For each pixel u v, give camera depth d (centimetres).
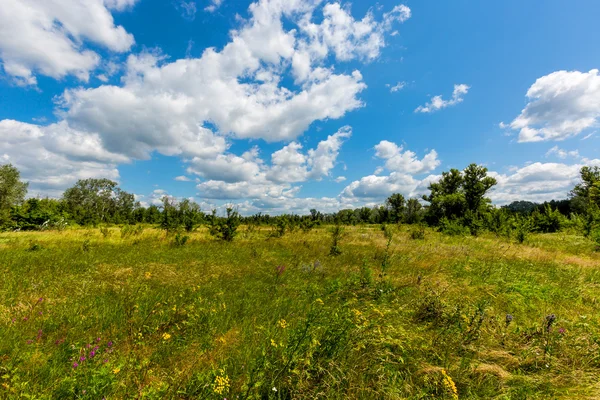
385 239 1798
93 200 7262
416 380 276
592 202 2827
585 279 717
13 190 3859
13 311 443
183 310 414
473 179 4338
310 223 2633
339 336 308
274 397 249
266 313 468
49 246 1248
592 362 313
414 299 513
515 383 278
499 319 425
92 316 430
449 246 1362
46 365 285
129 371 258
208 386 245
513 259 1009
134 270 774
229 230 1578
